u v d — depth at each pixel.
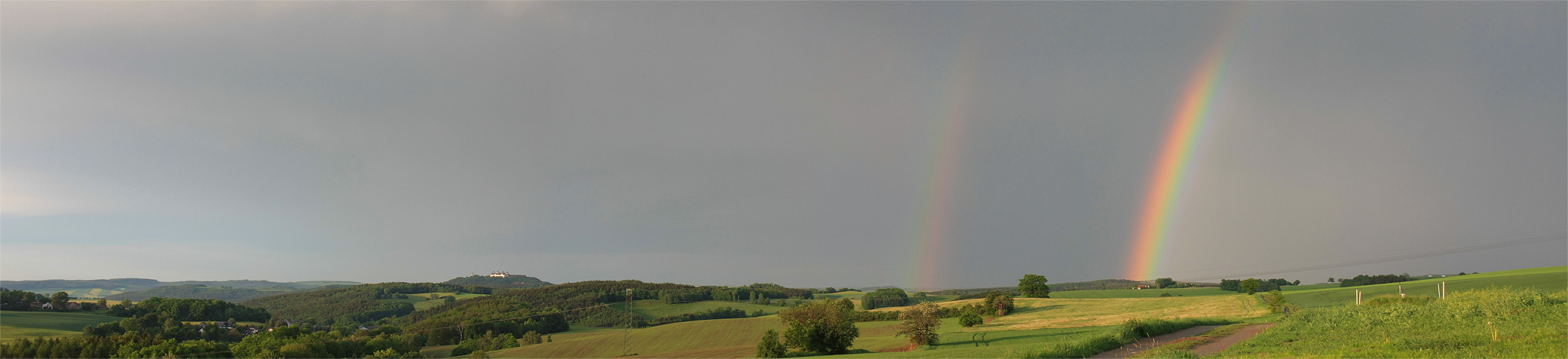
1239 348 35.78
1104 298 135.75
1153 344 43.69
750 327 127.06
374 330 139.62
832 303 79.31
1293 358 28.36
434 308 189.25
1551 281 106.62
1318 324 41.09
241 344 94.44
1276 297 85.88
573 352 110.81
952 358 49.03
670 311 190.75
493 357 109.50
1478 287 107.44
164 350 83.38
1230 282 172.75
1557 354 21.28
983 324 102.12
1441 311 36.12
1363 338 32.25
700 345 108.56
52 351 80.81
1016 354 39.34
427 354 124.50
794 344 76.62
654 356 96.44
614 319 176.38
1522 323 29.55
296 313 185.88
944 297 185.50
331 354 100.62
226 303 143.12
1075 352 39.09
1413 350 25.16
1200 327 58.50
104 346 83.94
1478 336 26.97
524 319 157.75
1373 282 162.38
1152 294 162.38
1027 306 128.12
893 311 138.88
